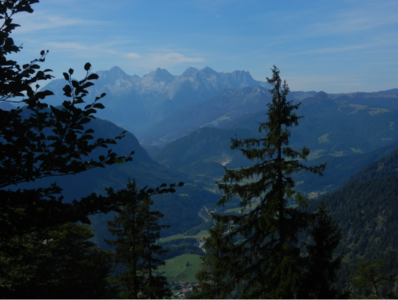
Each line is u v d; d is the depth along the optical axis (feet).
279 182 50.88
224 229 52.42
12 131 16.51
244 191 50.83
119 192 19.60
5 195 17.11
